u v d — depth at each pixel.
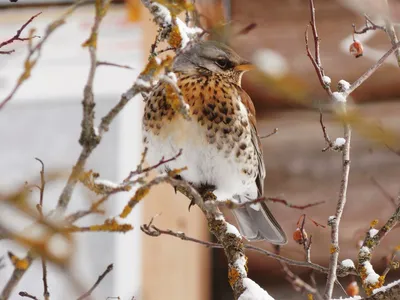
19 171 13.23
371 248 7.86
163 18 8.17
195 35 8.01
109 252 11.93
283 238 10.43
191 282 12.02
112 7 14.85
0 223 4.69
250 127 9.90
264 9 12.80
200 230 12.12
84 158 5.41
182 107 6.29
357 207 12.14
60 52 14.55
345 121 4.45
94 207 5.31
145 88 5.70
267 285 11.76
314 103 5.12
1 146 13.62
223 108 9.55
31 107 14.06
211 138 9.48
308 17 12.76
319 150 12.59
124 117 13.04
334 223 7.64
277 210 12.27
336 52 12.58
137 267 11.91
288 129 12.56
